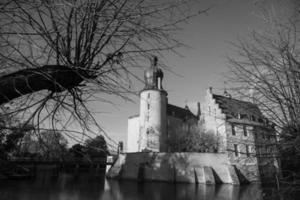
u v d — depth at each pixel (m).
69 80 2.80
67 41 2.72
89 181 42.06
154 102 50.66
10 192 23.83
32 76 2.63
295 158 5.09
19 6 2.24
